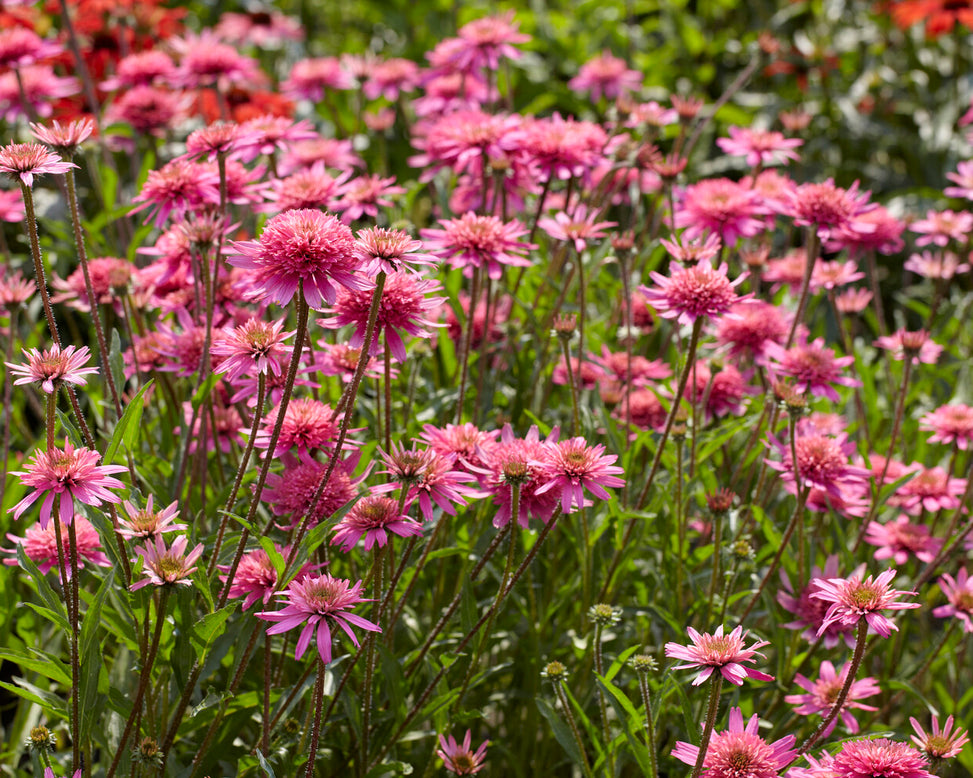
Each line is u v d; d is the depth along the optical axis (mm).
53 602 2381
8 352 3320
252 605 2461
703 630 3135
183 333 3186
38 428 4719
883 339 3928
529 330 3904
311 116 7051
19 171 2342
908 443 4336
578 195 4262
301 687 2580
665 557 3297
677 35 8180
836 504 3408
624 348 4156
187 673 2480
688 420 3463
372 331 2295
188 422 3250
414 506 2846
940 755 2357
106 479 2242
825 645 3045
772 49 4738
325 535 2281
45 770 2260
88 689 2391
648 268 4301
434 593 3229
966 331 4852
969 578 3184
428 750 3129
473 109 4785
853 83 7875
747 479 3547
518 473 2418
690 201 3693
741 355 3633
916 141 7285
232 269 3479
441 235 3168
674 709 2961
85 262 2723
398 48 8219
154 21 6102
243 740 3014
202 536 2986
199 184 3174
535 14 8086
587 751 3262
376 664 2865
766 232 4402
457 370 3732
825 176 7000
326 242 2168
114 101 5285
